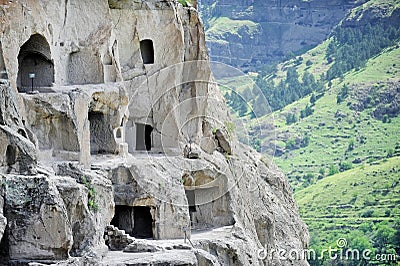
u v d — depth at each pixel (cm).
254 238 6425
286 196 7519
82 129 4906
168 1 5944
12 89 4428
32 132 4634
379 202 9200
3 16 4478
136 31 5847
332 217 9025
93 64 5375
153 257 4428
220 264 5006
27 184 4066
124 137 5562
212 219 6062
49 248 4075
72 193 4259
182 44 6038
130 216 5372
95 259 4209
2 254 4050
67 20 5281
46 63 5075
